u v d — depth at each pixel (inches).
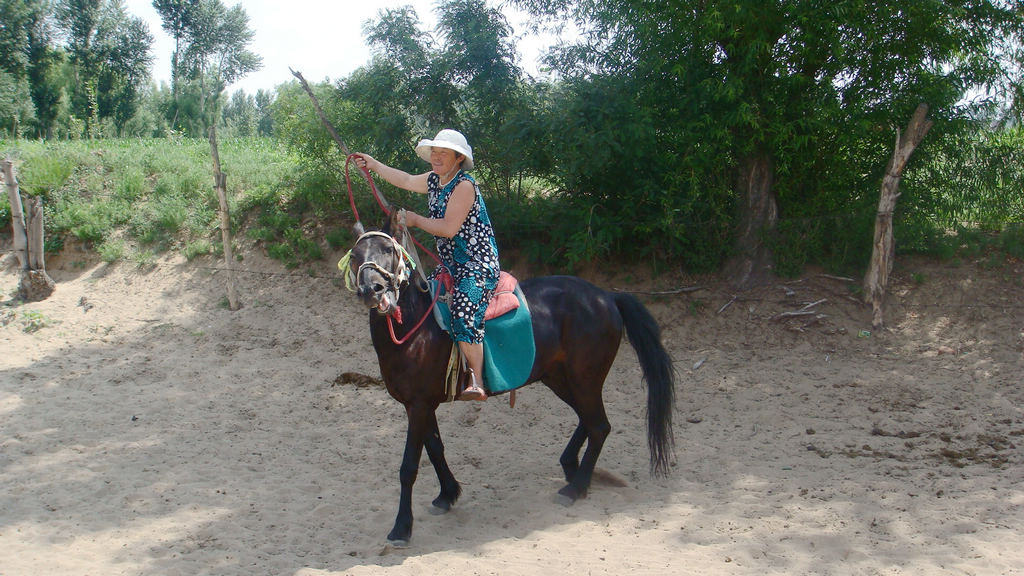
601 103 357.7
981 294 357.1
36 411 277.1
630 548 170.9
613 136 346.6
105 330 381.1
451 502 197.9
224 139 690.2
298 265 430.3
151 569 160.1
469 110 410.0
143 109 1723.7
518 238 412.5
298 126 441.1
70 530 182.1
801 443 248.2
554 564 160.9
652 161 382.3
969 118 367.9
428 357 174.7
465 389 177.6
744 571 156.6
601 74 381.7
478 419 280.7
